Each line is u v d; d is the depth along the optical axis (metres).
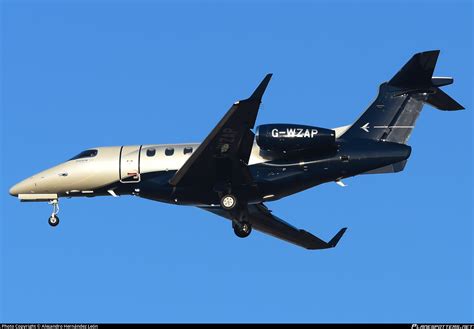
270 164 104.56
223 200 104.50
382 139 105.19
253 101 94.81
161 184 107.44
